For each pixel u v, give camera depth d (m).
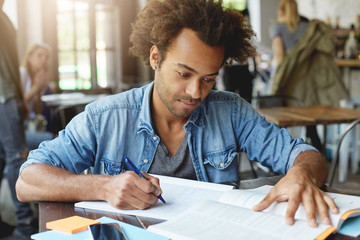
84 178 1.04
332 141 3.91
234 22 1.14
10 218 2.86
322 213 0.87
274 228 0.82
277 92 3.73
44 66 3.84
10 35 2.62
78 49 6.41
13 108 2.61
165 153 1.27
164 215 0.94
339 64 4.28
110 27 6.80
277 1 7.19
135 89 1.33
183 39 1.05
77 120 1.25
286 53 3.68
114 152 1.24
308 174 1.01
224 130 1.35
